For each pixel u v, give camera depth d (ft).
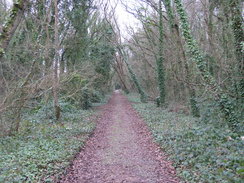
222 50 43.06
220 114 36.94
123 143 33.22
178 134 31.45
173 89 69.36
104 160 25.82
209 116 40.06
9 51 39.60
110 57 97.71
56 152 25.66
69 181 19.88
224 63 40.75
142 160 25.36
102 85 100.53
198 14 59.67
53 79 37.45
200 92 45.75
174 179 19.57
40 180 18.74
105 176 21.17
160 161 24.54
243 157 19.85
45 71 37.91
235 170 18.08
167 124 40.86
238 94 36.73
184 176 19.27
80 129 39.63
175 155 24.13
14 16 19.60
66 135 34.76
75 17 57.77
